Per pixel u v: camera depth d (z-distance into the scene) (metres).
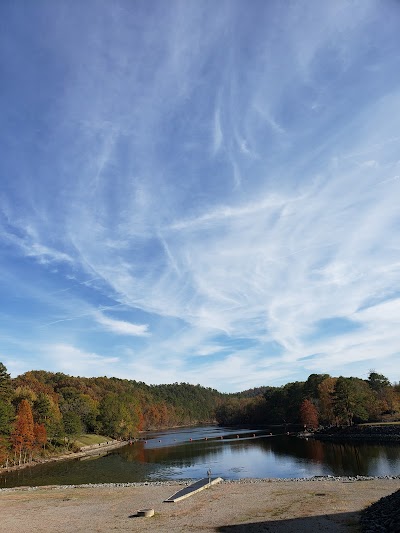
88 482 55.38
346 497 31.45
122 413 146.88
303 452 73.19
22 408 83.19
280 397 170.12
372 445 74.69
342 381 109.12
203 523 26.59
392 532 20.30
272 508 29.50
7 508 35.50
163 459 77.81
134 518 29.28
